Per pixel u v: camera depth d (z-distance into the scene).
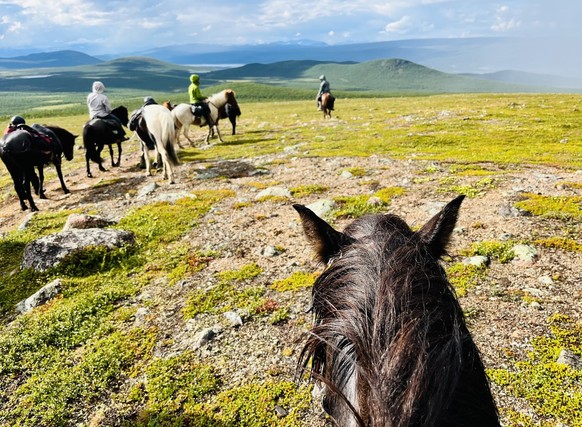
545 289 6.35
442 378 1.32
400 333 1.43
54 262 9.07
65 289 8.27
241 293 7.34
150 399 5.32
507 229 8.42
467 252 7.67
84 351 6.45
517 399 4.48
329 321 1.69
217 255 8.98
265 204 11.93
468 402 1.49
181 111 23.30
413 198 11.01
